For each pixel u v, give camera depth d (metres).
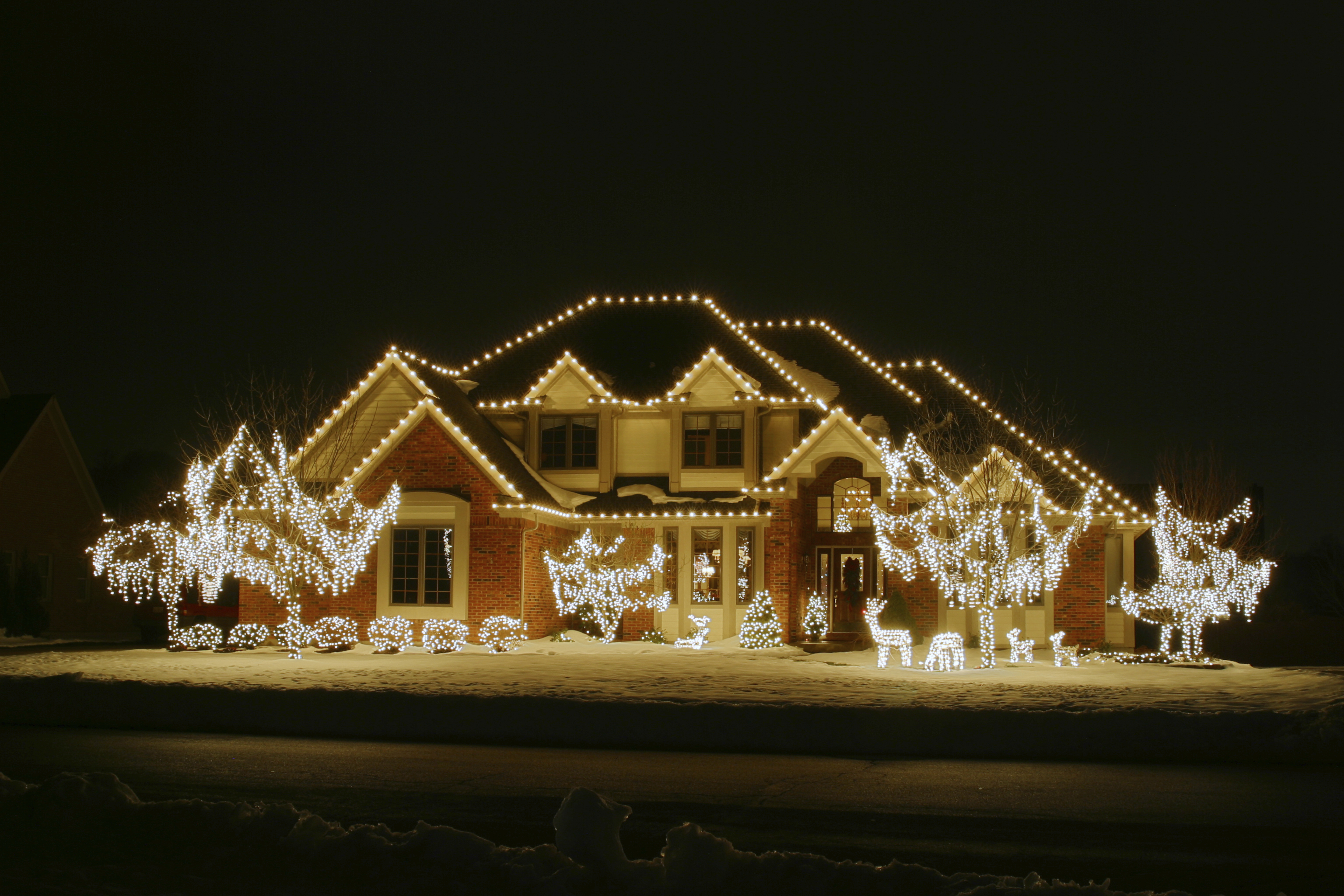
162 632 34.00
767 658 23.44
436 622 26.66
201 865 7.37
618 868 7.10
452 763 12.76
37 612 35.28
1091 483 26.70
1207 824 9.72
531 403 29.83
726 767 12.77
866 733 14.23
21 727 15.79
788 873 7.03
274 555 25.80
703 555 28.67
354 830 7.70
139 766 12.32
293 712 15.61
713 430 29.56
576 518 28.77
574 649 25.28
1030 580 22.59
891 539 26.81
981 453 25.97
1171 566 25.22
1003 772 12.48
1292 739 13.43
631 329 32.69
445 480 27.09
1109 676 20.23
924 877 6.99
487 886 6.88
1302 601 45.56
